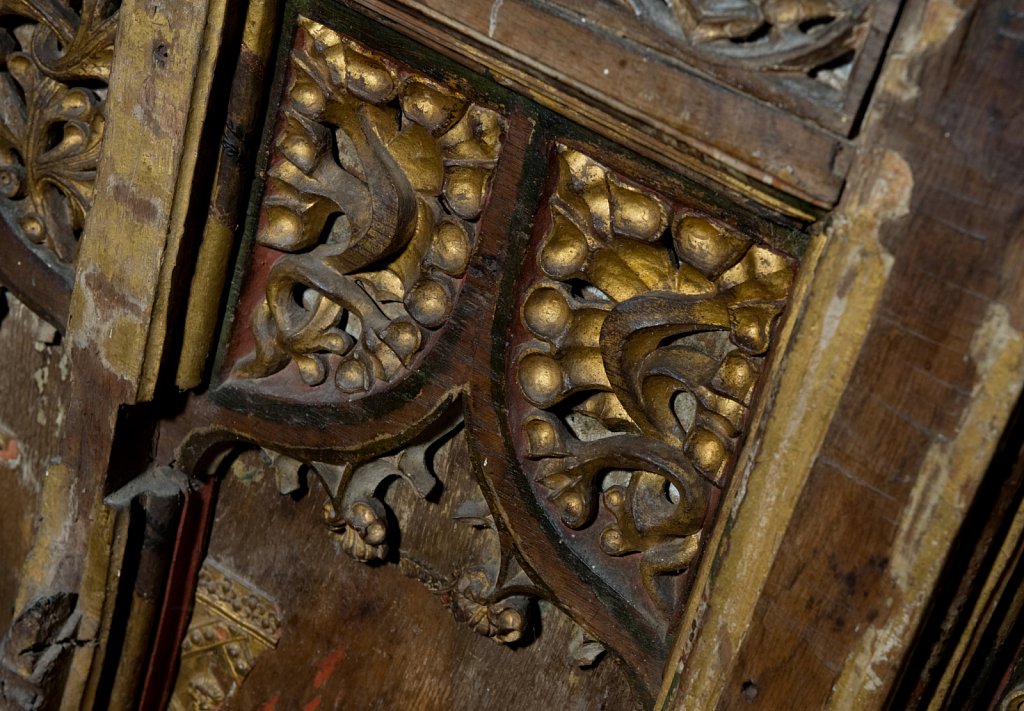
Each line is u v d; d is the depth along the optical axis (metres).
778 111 1.02
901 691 1.12
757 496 1.12
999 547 1.08
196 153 1.33
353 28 1.25
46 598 1.60
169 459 1.58
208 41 1.28
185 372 1.48
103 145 1.38
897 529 1.05
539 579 1.35
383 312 1.39
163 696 1.73
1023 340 0.96
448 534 1.47
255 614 1.63
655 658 1.29
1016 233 0.95
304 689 1.62
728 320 1.14
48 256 1.56
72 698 1.66
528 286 1.24
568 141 1.16
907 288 1.00
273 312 1.44
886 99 0.98
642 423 1.24
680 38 1.05
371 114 1.28
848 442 1.06
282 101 1.33
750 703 1.16
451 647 1.51
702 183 1.10
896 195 0.99
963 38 0.94
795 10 1.00
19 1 1.44
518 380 1.28
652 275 1.18
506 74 1.15
